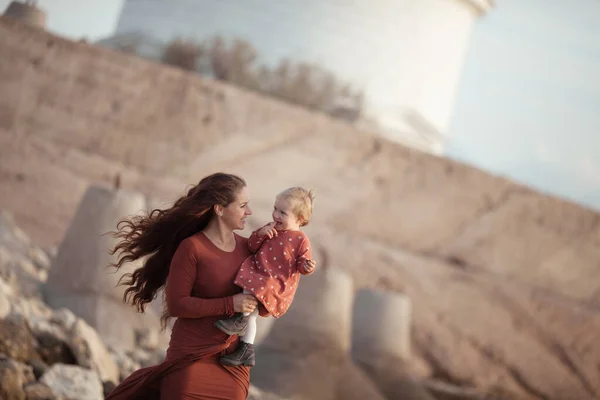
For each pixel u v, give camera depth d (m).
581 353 19.30
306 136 19.41
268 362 11.17
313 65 23.55
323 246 18.08
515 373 18.62
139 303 3.81
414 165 20.28
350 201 19.34
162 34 22.23
